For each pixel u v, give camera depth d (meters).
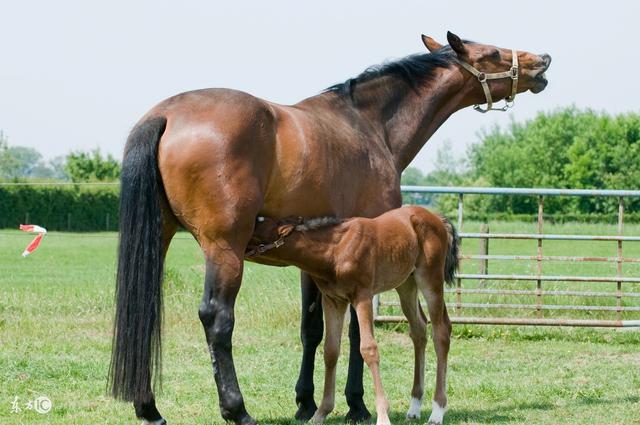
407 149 7.79
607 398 7.97
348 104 7.38
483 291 11.48
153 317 5.79
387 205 7.21
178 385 8.30
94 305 12.98
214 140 5.88
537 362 9.98
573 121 58.56
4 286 16.48
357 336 7.01
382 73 7.67
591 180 53.88
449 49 8.21
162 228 6.02
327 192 6.53
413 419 7.08
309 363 7.08
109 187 39.78
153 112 6.12
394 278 6.79
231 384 5.94
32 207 38.97
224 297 5.97
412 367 9.55
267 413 7.28
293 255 6.34
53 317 12.05
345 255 6.36
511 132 68.44
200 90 6.22
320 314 7.06
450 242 7.46
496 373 9.30
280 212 6.35
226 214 5.89
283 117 6.34
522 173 58.41
